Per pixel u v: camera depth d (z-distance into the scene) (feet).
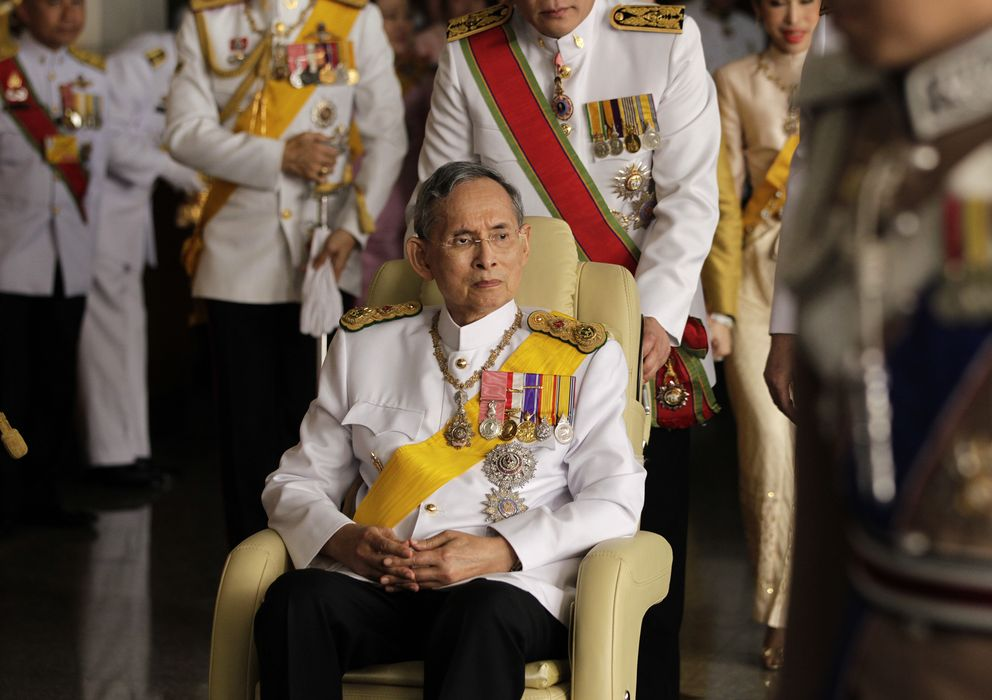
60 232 24.04
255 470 19.58
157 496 26.45
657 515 14.80
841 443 4.89
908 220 4.59
